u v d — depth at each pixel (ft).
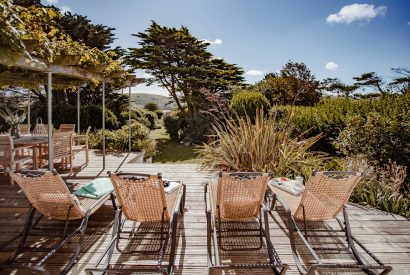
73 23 56.39
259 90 53.21
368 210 13.28
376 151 17.85
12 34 8.47
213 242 9.73
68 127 25.66
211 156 20.83
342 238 10.64
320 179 9.12
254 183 9.23
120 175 8.85
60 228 11.23
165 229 11.11
